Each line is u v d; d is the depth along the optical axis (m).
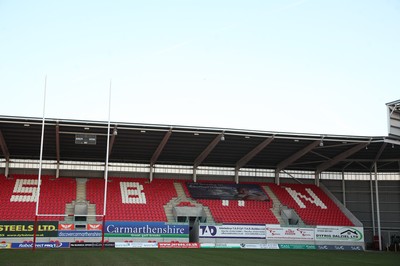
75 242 40.12
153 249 38.56
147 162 51.91
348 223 49.00
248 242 44.34
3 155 48.19
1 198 44.78
